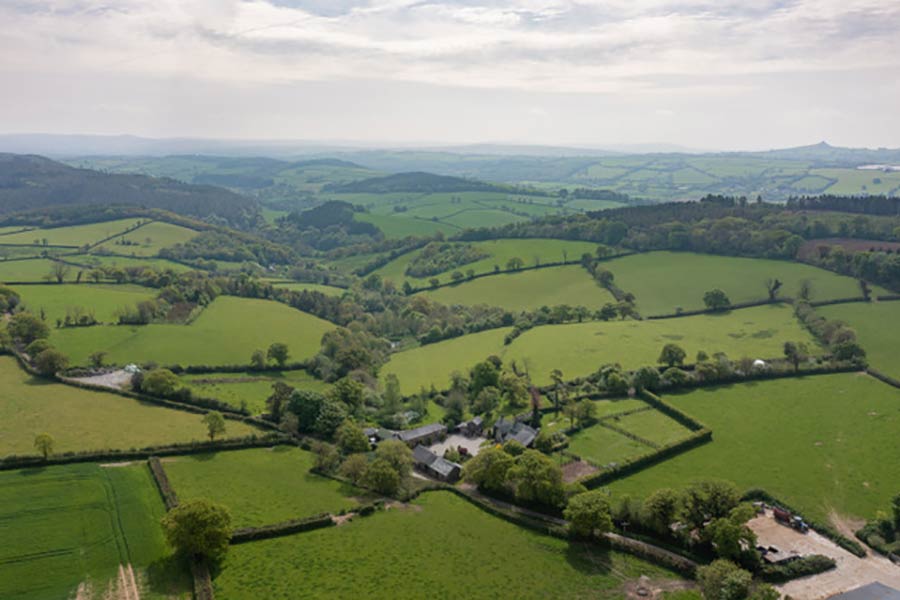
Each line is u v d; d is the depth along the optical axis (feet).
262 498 317.22
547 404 464.24
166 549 263.70
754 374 488.44
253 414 436.35
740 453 374.22
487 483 337.93
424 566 266.16
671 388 473.67
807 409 431.02
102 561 251.19
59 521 275.80
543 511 320.09
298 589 246.68
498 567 267.59
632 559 275.39
